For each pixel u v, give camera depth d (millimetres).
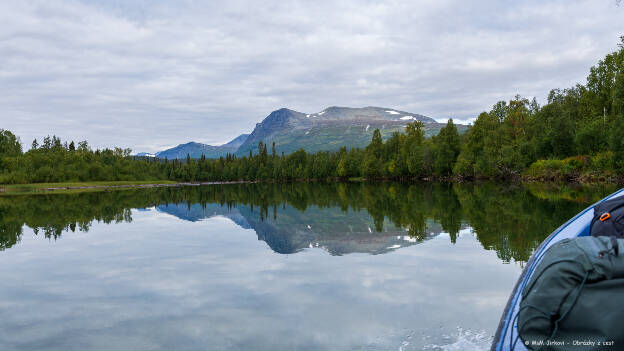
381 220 16219
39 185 95688
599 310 2240
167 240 12875
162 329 5418
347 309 5926
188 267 9023
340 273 8086
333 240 12086
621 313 2176
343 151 119875
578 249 2578
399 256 9414
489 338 4789
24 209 26547
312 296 6609
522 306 2609
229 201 32812
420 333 4977
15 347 4961
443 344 4668
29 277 8391
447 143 71875
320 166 119750
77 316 6023
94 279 8141
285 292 6895
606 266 2334
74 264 9562
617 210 3861
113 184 115812
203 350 4711
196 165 155000
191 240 12828
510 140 64375
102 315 6031
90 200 37031
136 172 139125
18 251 11297
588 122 53688
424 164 75188
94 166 124938
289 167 130375
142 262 9633
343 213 19922
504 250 9508
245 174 149250
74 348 4898
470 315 5508
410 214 17781
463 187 42281
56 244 12352
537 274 2672
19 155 117625
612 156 41000
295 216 19422
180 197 41562
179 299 6695
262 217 19547
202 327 5441
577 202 19172
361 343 4766
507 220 14195
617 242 2518
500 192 30266
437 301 6109
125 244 12203
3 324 5742
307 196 36844
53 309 6363
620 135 41125
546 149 55719
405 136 90875
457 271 7828
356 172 108312
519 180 54500
